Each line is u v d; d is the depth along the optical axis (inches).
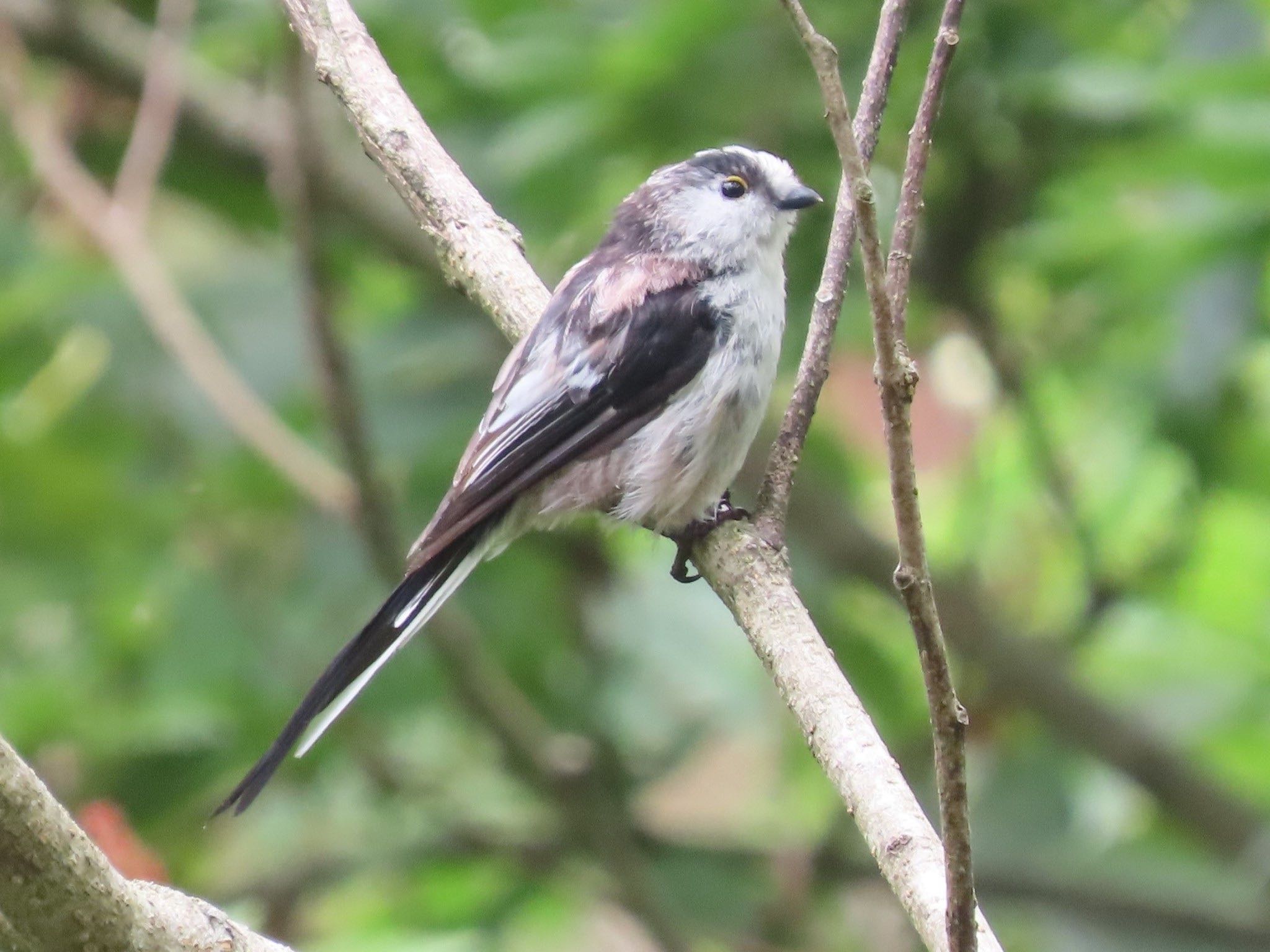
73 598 441.7
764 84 395.2
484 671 426.6
